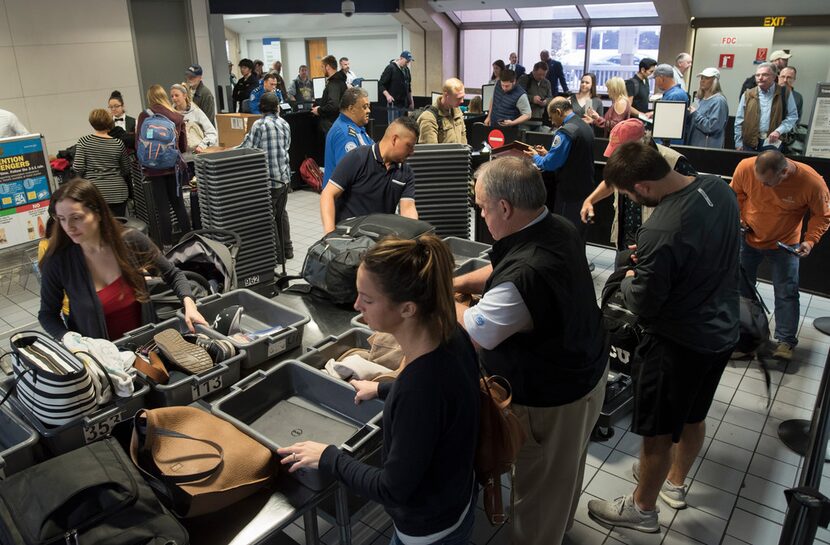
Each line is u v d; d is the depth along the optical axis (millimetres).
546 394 1875
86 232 2162
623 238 3717
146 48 8750
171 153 5426
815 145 5332
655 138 5609
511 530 2135
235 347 2139
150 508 1531
